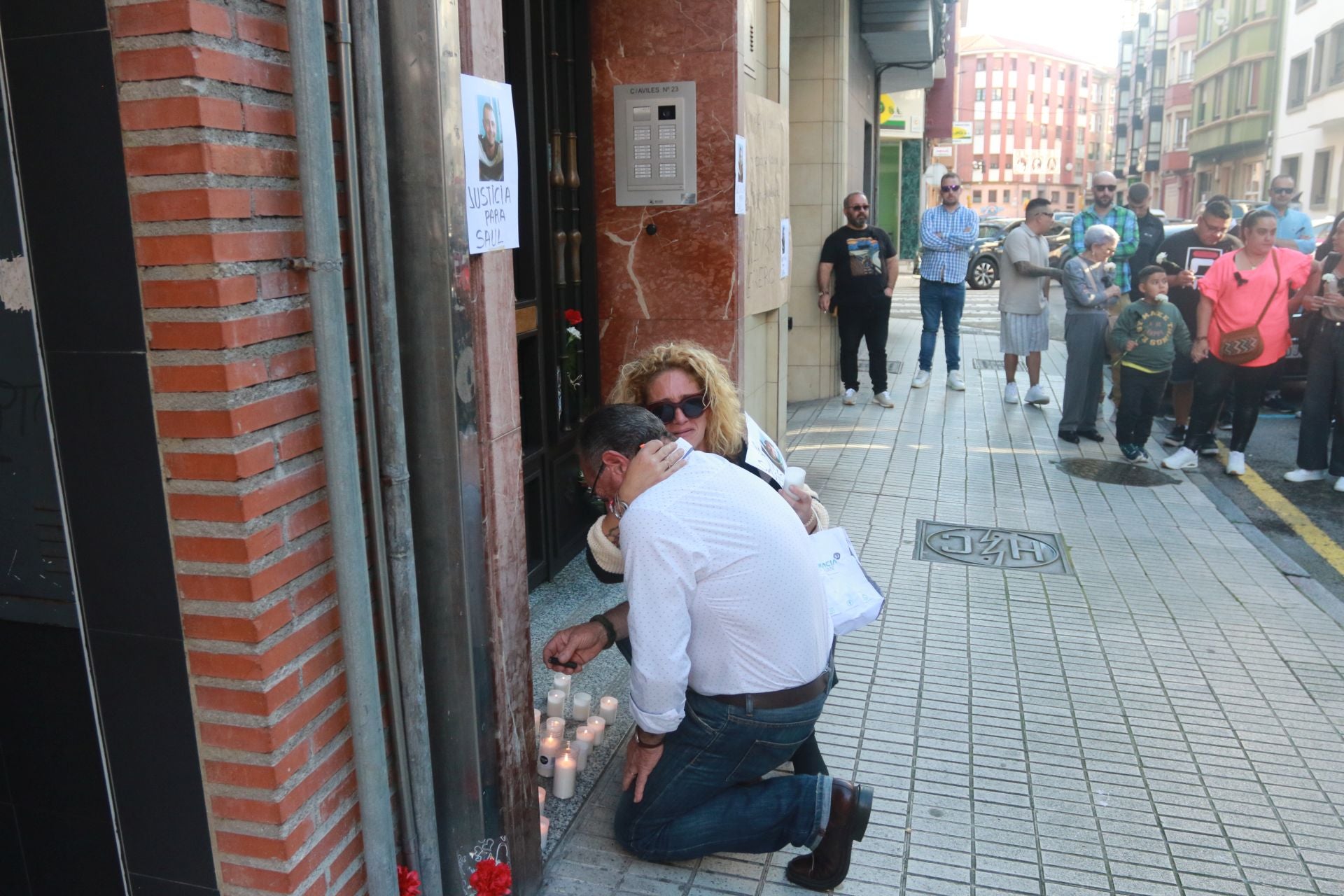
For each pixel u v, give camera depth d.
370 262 2.05
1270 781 3.35
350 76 1.99
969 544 5.75
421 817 2.29
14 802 2.08
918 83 17.70
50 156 1.74
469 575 2.30
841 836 2.70
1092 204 9.42
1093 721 3.74
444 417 2.19
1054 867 2.91
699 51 4.82
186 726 1.92
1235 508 6.52
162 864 2.03
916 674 4.12
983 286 24.25
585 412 5.26
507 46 4.36
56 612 1.95
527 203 4.52
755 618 2.47
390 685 2.21
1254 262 7.02
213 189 1.68
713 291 5.04
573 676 4.07
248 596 1.83
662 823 2.72
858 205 9.23
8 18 1.70
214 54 1.68
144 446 1.81
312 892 2.04
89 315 1.78
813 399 10.05
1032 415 9.15
